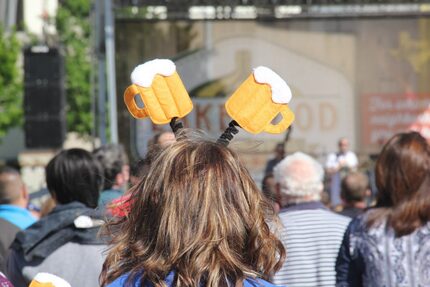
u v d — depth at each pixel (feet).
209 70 44.65
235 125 10.30
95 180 17.46
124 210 10.76
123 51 43.93
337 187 45.42
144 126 43.09
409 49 45.42
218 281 8.85
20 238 16.58
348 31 45.39
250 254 9.30
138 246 9.24
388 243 16.16
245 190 9.37
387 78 45.68
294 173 18.94
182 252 8.91
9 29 110.22
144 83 10.16
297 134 45.73
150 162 10.37
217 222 9.05
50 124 65.77
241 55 44.83
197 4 44.32
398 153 16.39
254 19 44.83
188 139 9.75
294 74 45.42
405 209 16.08
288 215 18.65
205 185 9.18
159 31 44.19
